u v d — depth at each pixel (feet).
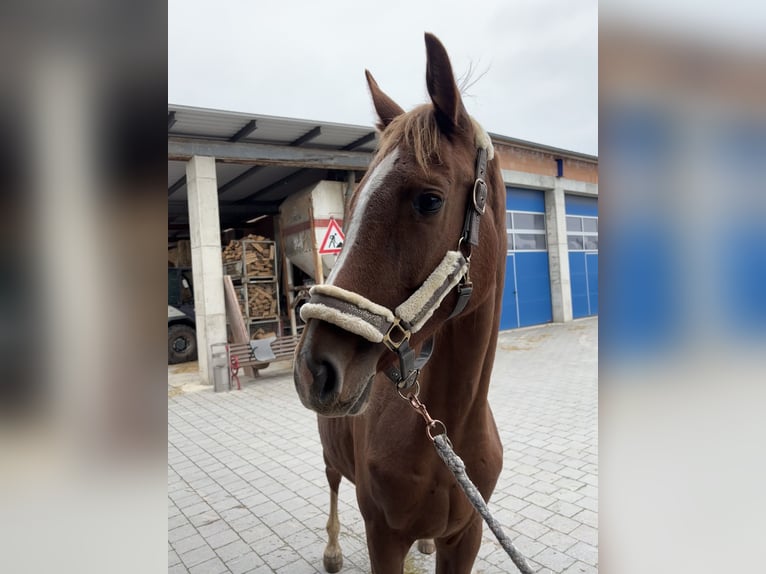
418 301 3.63
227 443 15.92
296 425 17.56
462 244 3.91
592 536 9.34
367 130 24.84
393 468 4.72
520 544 9.16
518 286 39.50
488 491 5.20
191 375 26.96
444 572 5.60
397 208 3.65
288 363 30.01
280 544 9.70
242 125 22.80
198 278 24.27
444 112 3.92
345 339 3.55
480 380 4.76
